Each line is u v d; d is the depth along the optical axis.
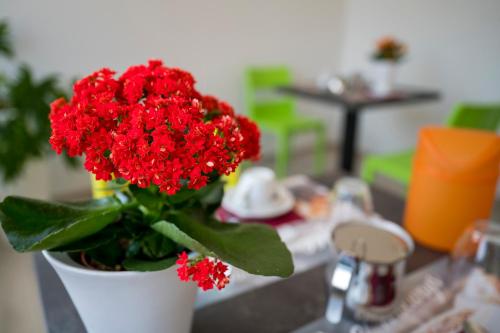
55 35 1.55
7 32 1.37
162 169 0.33
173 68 0.40
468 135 0.60
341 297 0.46
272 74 2.09
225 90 2.10
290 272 0.37
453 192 0.58
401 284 0.49
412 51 2.14
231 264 0.35
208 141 0.35
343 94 1.62
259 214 0.66
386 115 2.36
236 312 0.49
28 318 1.02
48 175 1.65
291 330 0.47
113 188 0.42
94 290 0.37
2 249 1.31
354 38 2.45
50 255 0.38
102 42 1.65
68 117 0.35
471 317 0.48
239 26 2.04
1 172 1.23
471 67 1.89
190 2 1.83
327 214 0.69
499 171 0.58
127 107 0.35
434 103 2.08
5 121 1.20
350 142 1.89
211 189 0.45
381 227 0.53
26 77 1.26
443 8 1.95
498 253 0.53
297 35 2.29
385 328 0.47
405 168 1.31
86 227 0.36
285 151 1.93
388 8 2.21
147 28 1.75
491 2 1.76
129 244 0.41
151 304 0.38
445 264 0.58
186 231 0.39
